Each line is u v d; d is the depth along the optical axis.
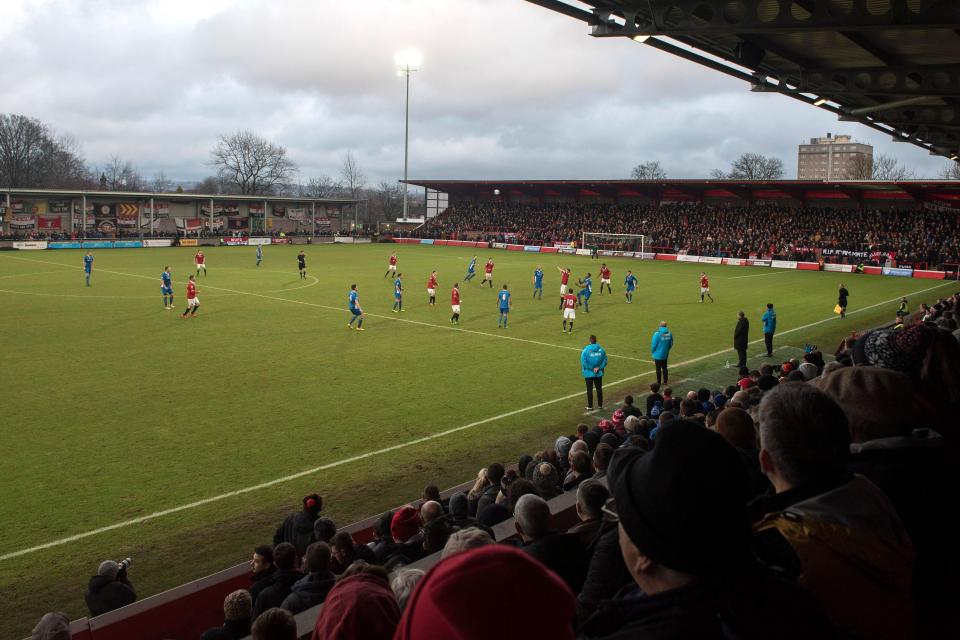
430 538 6.14
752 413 6.32
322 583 5.67
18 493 12.38
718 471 1.56
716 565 1.54
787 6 9.75
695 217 74.56
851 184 62.41
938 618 2.40
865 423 2.61
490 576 1.28
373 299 37.16
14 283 41.09
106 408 17.30
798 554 1.98
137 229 75.88
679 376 21.48
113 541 10.75
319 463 14.00
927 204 64.38
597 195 85.31
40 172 109.69
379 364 22.41
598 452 7.54
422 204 151.88
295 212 88.31
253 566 7.88
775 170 131.50
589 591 3.05
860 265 56.75
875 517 2.05
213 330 27.80
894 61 13.88
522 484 7.51
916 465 2.48
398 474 13.55
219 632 6.02
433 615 1.28
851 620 1.95
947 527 2.41
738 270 57.62
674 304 36.78
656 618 1.58
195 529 11.16
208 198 79.75
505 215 87.81
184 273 48.19
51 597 9.28
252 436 15.45
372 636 2.33
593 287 44.19
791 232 66.12
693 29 10.37
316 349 24.55
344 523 11.48
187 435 15.45
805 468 2.08
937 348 3.01
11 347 24.16
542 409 17.89
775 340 27.17
